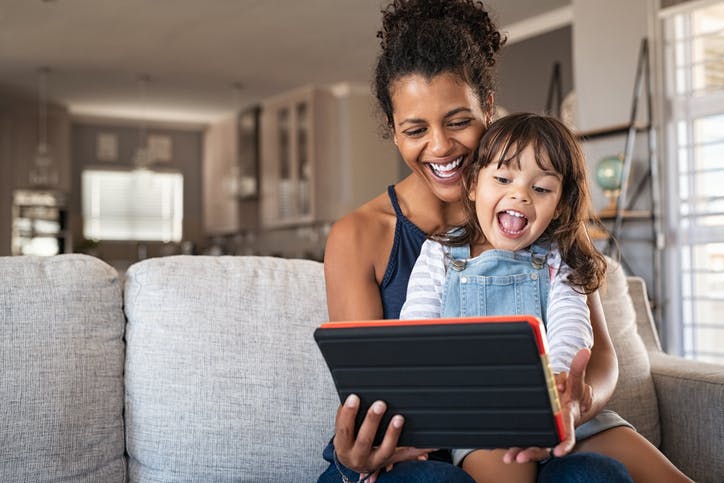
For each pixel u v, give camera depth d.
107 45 6.75
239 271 1.65
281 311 1.62
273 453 1.55
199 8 5.82
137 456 1.53
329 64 7.34
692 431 1.81
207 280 1.61
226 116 9.62
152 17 6.02
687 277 4.48
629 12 4.75
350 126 8.07
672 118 4.54
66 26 6.23
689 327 4.46
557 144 1.24
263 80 7.93
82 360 1.50
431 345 0.92
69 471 1.46
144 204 9.99
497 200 1.26
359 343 0.95
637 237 4.69
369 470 1.07
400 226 1.39
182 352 1.54
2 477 1.41
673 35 4.54
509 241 1.28
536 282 1.30
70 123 9.47
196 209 10.16
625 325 1.91
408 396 0.97
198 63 7.31
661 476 1.18
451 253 1.35
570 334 1.20
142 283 1.59
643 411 1.84
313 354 1.61
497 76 1.46
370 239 1.38
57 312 1.50
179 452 1.51
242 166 8.99
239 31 6.37
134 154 9.83
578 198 1.29
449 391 0.95
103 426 1.51
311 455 1.57
